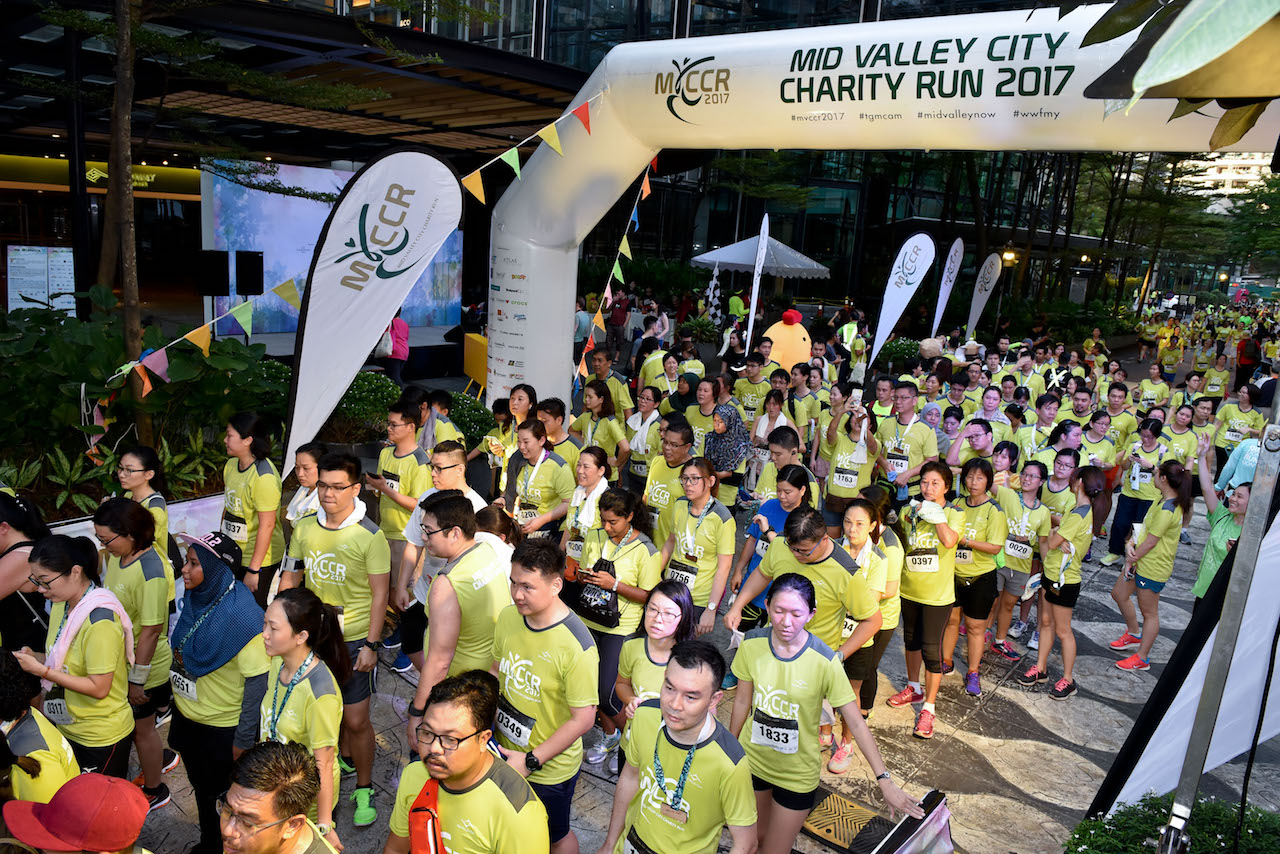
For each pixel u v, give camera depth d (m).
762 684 3.84
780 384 9.79
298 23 9.14
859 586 4.82
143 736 4.52
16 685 3.19
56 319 8.16
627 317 21.09
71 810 2.54
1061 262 37.12
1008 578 6.90
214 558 3.87
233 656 3.87
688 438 6.29
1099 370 16.27
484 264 24.05
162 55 10.21
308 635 3.55
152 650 4.36
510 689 3.74
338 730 3.63
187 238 23.44
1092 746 5.97
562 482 6.33
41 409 7.22
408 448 6.21
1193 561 10.19
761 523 5.94
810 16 24.58
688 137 8.38
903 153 28.95
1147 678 7.07
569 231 9.93
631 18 23.70
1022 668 7.11
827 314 29.42
